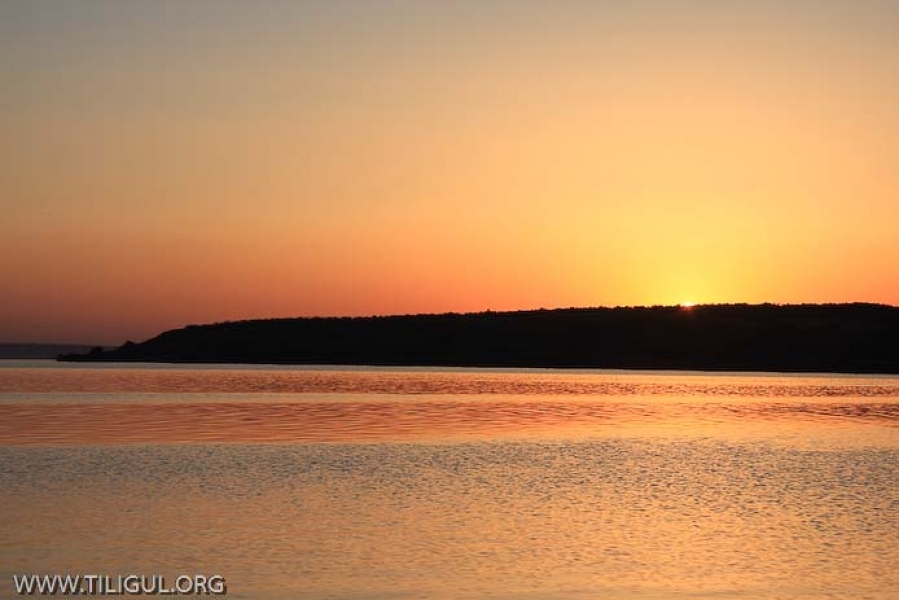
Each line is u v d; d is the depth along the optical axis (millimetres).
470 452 45594
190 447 46625
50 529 28406
